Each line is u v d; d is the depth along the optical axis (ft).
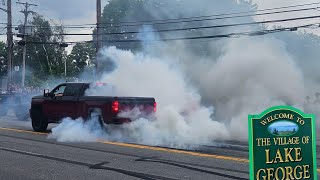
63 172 24.80
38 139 38.17
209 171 24.67
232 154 30.27
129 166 26.25
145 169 25.38
